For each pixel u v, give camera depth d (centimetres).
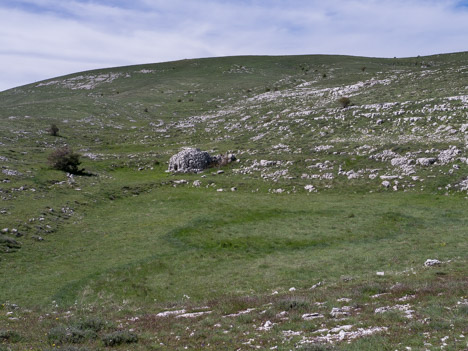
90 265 3042
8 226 3631
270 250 3278
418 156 5316
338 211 4231
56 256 3238
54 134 8819
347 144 6550
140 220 4300
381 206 4262
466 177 4528
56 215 4269
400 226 3594
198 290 2508
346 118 7850
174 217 4350
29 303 2355
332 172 5600
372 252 2961
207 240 3562
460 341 1083
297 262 2916
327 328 1373
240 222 4081
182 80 17388
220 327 1520
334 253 3045
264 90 13700
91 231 3925
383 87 10200
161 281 2722
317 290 2112
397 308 1523
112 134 9656
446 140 5672
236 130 9188
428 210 3975
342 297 1833
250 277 2666
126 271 2903
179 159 6781
